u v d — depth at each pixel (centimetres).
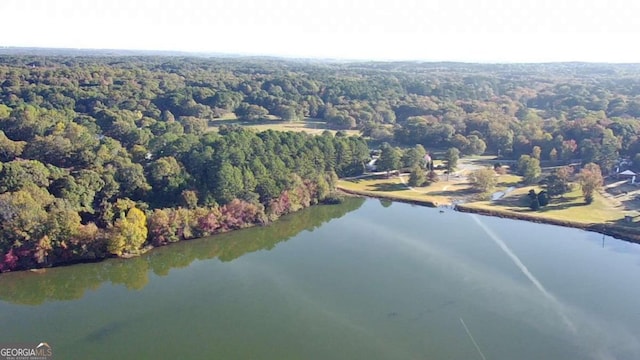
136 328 9150
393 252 12412
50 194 12100
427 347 8588
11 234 10856
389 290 10494
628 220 13950
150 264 11894
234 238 13362
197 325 9250
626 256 12181
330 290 10519
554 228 13925
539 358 8319
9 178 11869
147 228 12319
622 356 8406
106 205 12331
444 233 13625
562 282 10856
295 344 8669
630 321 9406
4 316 9500
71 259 11369
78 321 9375
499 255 12194
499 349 8544
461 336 8894
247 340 8781
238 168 14175
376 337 8862
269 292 10488
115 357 8300
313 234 13662
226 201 13812
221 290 10600
